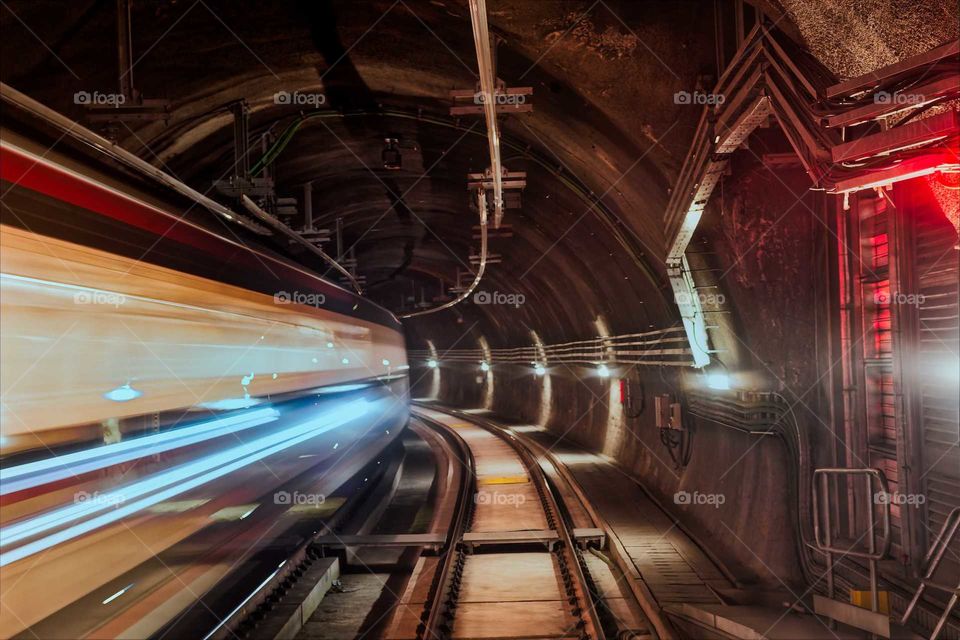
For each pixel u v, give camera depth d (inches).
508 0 293.6
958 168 166.2
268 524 327.9
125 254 206.2
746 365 363.9
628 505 525.0
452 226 900.0
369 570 409.1
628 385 695.7
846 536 291.7
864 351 281.0
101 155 234.1
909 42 175.9
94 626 173.6
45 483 157.0
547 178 565.9
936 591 225.0
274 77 397.1
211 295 271.9
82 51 286.4
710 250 376.5
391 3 327.3
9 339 149.5
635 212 449.7
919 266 247.9
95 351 183.3
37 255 163.8
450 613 301.9
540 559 404.2
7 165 158.1
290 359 379.2
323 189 654.5
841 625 215.9
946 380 230.8
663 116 323.3
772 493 335.0
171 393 226.8
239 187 401.4
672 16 282.8
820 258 307.1
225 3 305.3
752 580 326.6
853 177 193.5
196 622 246.1
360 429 580.7
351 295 576.7
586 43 303.9
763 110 240.8
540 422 1203.2
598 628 271.6
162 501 214.2
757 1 218.1
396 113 490.0
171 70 340.2
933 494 239.1
